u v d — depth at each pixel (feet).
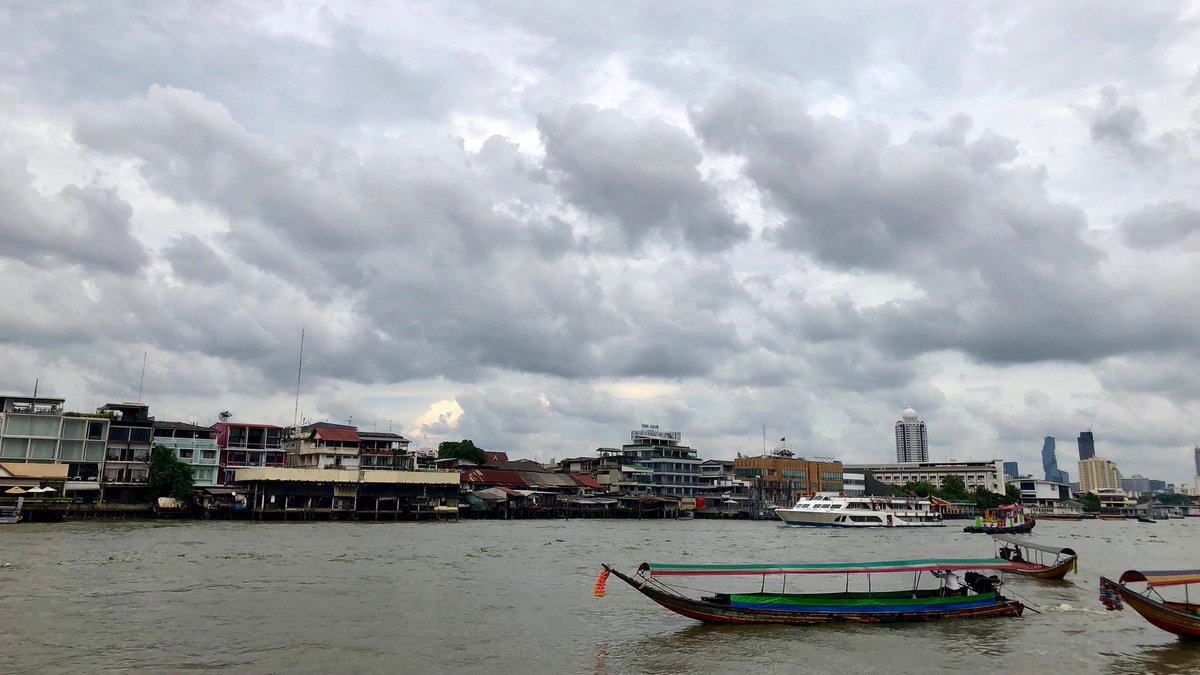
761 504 504.43
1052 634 98.63
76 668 74.54
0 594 109.50
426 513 351.46
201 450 328.49
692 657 84.74
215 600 110.22
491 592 125.59
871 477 605.73
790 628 98.89
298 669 76.38
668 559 184.65
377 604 111.45
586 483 478.59
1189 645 93.76
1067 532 404.57
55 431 288.10
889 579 146.20
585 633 95.71
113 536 202.59
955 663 84.53
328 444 360.28
